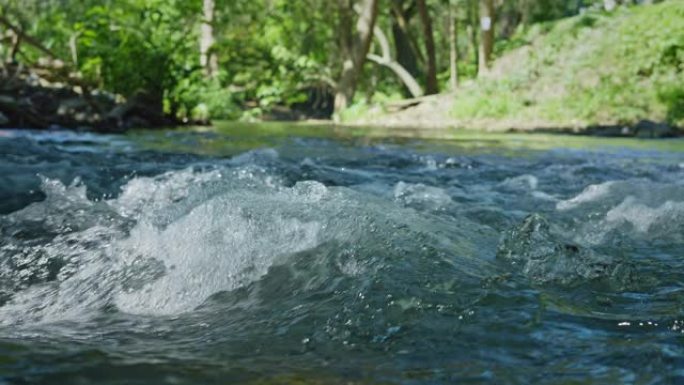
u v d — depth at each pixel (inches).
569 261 99.9
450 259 99.1
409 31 1162.0
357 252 99.6
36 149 242.4
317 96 1301.7
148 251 103.7
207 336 76.0
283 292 88.7
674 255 113.7
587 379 63.3
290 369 66.4
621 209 146.3
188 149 300.2
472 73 1162.6
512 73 820.0
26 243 108.7
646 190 174.1
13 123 396.8
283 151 307.9
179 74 573.3
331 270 94.1
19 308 87.4
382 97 1224.2
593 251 109.3
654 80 738.2
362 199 134.5
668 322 77.2
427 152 324.5
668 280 96.0
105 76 572.1
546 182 215.0
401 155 298.7
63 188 157.8
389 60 1118.4
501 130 597.9
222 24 1075.3
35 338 75.4
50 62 526.3
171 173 183.8
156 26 606.2
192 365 67.4
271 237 104.2
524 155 320.2
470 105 754.8
